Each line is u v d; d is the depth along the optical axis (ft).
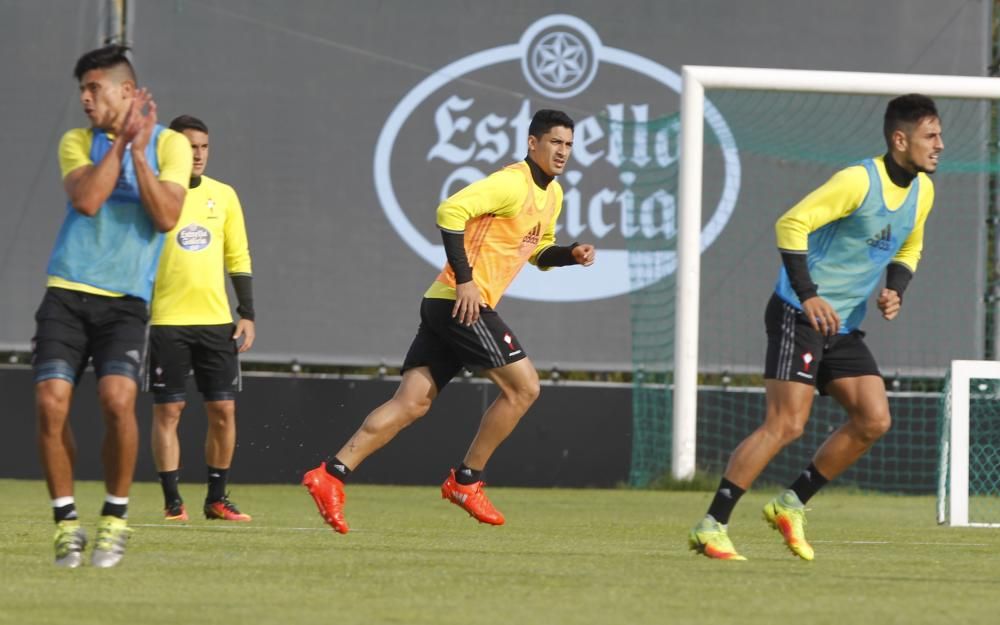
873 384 64.03
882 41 147.43
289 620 40.11
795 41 146.92
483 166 143.74
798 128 149.79
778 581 52.70
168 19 141.18
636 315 143.43
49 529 72.38
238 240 90.74
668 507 112.68
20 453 136.05
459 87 143.54
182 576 50.80
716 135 148.46
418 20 143.33
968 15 147.74
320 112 142.00
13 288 138.62
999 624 41.73
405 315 142.10
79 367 53.62
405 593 46.93
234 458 137.39
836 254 63.67
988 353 146.51
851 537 82.43
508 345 74.90
